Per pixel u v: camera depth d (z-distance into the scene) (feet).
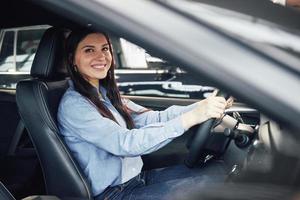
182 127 6.60
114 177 7.32
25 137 10.90
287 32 3.49
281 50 3.32
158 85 12.76
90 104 7.23
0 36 12.73
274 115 3.07
